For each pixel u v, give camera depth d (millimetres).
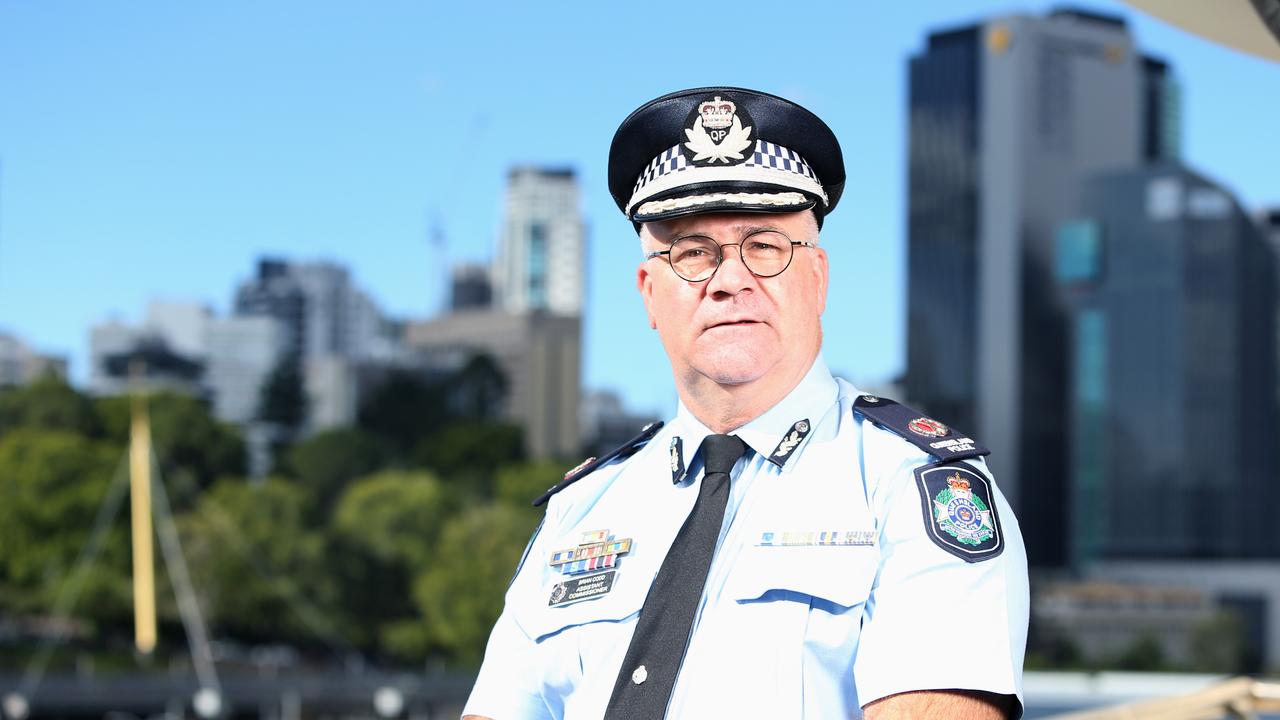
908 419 2143
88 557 95250
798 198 2166
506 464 168625
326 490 156500
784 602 2018
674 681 2041
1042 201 195250
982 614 1872
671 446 2293
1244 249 187750
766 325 2160
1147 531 184750
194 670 92938
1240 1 2730
